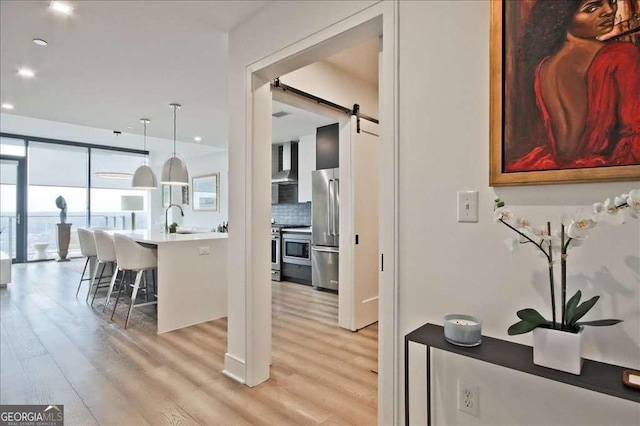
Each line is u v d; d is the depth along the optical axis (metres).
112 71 3.25
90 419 1.96
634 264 1.06
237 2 2.19
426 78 1.48
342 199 3.60
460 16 1.40
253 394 2.24
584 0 1.12
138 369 2.57
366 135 3.64
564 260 1.08
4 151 7.30
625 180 1.06
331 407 2.10
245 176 2.39
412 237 1.52
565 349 1.03
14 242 7.49
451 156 1.42
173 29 2.51
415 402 1.53
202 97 4.01
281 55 2.14
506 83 1.27
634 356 1.06
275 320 3.81
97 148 8.34
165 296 3.46
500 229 1.31
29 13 2.30
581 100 1.12
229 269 2.53
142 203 6.97
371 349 3.00
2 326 3.50
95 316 3.86
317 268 5.27
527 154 1.22
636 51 1.04
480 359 1.14
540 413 1.25
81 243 4.89
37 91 3.80
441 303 1.45
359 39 1.88
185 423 1.93
